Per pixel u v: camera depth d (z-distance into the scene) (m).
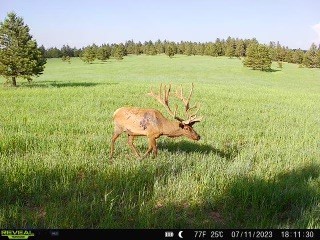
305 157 7.51
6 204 4.73
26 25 24.19
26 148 7.21
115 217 4.50
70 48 125.62
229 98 20.58
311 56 70.38
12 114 11.54
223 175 5.90
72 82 30.64
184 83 33.31
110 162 6.62
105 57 83.25
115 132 6.93
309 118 13.77
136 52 113.19
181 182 5.42
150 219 4.35
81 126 9.80
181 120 6.87
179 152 7.39
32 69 24.28
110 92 20.45
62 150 7.15
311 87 41.78
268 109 16.36
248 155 7.41
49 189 5.16
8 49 23.72
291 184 5.68
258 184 5.42
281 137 9.90
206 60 80.00
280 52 84.50
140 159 6.58
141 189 5.28
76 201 4.71
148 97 18.61
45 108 13.38
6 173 5.49
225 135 9.59
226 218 4.65
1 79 38.41
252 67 60.12
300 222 4.39
